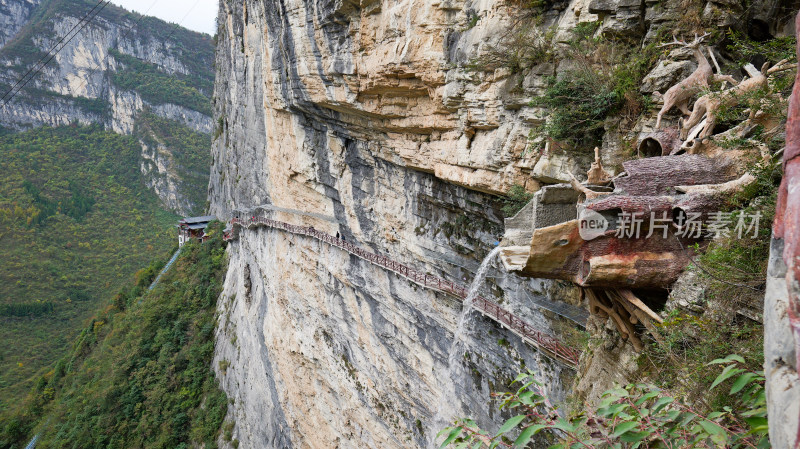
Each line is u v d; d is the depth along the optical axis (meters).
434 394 19.72
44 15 147.38
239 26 44.53
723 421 5.03
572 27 12.59
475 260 18.55
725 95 7.96
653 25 10.75
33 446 43.91
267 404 34.53
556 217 8.55
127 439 39.75
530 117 13.55
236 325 42.56
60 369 53.50
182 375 43.75
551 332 14.30
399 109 19.67
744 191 6.74
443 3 15.96
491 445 3.88
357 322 25.22
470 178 16.44
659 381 6.62
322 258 28.20
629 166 7.52
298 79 26.41
